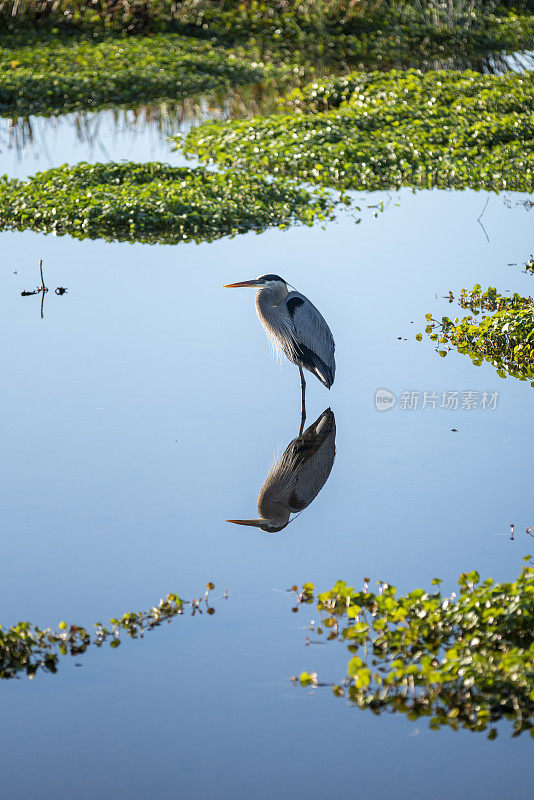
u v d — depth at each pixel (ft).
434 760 16.61
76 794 15.92
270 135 59.62
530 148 57.36
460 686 17.78
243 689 18.42
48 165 56.49
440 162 55.11
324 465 27.76
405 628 19.31
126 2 82.84
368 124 60.64
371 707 17.85
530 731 17.01
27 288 39.93
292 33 85.15
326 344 33.06
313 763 16.60
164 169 52.70
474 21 89.20
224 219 47.50
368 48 84.33
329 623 20.25
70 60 75.00
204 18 85.51
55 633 19.98
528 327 35.12
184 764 16.60
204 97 71.87
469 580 20.38
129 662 19.19
